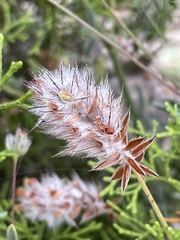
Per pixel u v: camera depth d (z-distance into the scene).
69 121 0.10
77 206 0.15
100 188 0.16
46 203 0.15
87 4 0.19
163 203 0.17
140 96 0.20
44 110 0.10
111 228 0.17
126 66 0.23
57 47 0.21
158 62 0.10
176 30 0.22
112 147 0.10
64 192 0.15
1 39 0.12
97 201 0.15
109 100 0.10
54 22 0.20
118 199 0.15
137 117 0.18
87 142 0.10
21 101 0.11
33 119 0.19
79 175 0.19
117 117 0.10
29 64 0.20
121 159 0.10
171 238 0.11
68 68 0.10
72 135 0.10
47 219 0.15
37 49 0.19
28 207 0.15
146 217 0.17
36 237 0.16
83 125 0.10
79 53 0.21
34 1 0.20
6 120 0.20
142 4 0.19
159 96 0.21
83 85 0.10
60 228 0.17
